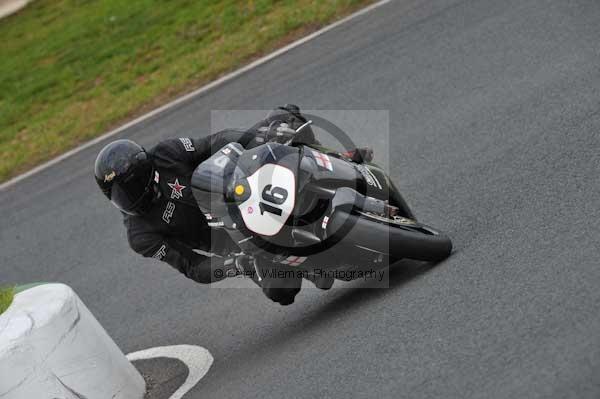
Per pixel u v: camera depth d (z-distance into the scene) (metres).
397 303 18.09
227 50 46.69
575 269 15.89
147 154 19.83
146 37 57.41
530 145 23.39
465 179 23.36
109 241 31.98
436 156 25.80
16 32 75.44
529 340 14.27
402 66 34.06
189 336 22.97
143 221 20.17
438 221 21.61
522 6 34.44
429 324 16.44
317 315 20.61
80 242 32.91
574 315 14.38
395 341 16.45
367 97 32.81
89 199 36.94
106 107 47.88
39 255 33.22
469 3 37.44
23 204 39.66
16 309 18.52
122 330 24.92
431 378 14.55
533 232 18.36
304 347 18.62
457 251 19.31
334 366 16.77
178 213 20.27
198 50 50.09
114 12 66.75
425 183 24.38
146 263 28.92
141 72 51.31
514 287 16.28
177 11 59.91
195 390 19.47
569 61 27.83
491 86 28.78
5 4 86.38
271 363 18.72
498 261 17.70
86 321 18.91
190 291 25.70
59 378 17.86
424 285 18.28
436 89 30.72
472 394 13.55
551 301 15.15
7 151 48.28
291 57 41.31
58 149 45.28
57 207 37.44
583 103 24.39
